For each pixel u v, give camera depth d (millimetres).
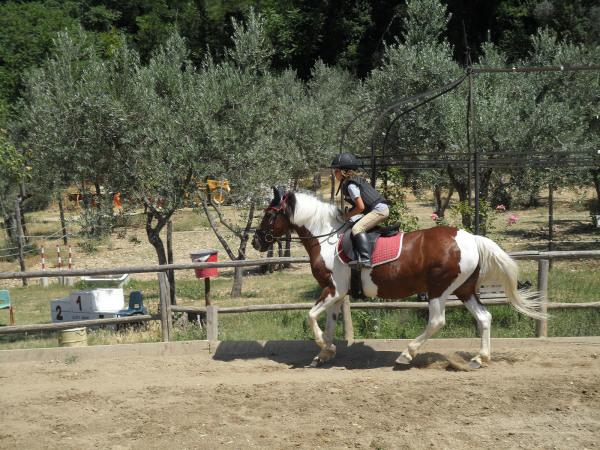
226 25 42625
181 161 12539
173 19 44875
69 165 12688
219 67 14602
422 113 13648
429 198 28812
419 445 4902
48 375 7152
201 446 5000
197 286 17219
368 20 44219
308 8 43906
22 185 21828
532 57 16828
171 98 13562
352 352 7809
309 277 17969
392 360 7359
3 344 9781
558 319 8789
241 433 5219
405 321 9211
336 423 5355
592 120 15797
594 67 8250
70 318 11531
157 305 13844
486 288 8938
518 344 7680
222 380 6766
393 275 6742
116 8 49438
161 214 13133
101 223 12875
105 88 12508
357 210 6730
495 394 5875
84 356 7801
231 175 13203
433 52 14078
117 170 12656
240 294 15266
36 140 13875
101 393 6309
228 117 13547
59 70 13250
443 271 6637
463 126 13312
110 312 10969
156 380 6852
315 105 21281
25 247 23094
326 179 31031
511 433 5078
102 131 12555
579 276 13062
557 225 21734
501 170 14250
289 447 4934
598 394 5781
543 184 14195
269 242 7289
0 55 28625
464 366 6871
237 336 9070
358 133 15805
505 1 36125
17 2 41031
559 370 6586
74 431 5375
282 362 7516
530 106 14438
